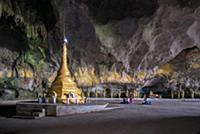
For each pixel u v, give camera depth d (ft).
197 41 108.47
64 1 88.58
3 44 103.45
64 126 45.83
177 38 104.94
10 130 42.70
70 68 105.91
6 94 97.35
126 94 114.83
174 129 42.63
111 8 90.38
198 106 84.89
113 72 111.04
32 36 100.63
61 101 68.13
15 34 104.58
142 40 100.53
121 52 102.99
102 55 104.32
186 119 53.26
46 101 67.82
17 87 102.63
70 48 101.24
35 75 107.14
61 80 69.97
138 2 89.56
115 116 58.29
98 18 91.91
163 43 105.29
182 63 125.08
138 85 118.42
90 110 65.31
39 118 56.08
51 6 94.53
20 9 96.32
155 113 64.13
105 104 72.84
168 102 104.42
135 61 108.88
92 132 41.22
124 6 90.17
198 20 97.50
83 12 90.58
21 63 105.09
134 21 92.94
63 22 93.56
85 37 97.50
